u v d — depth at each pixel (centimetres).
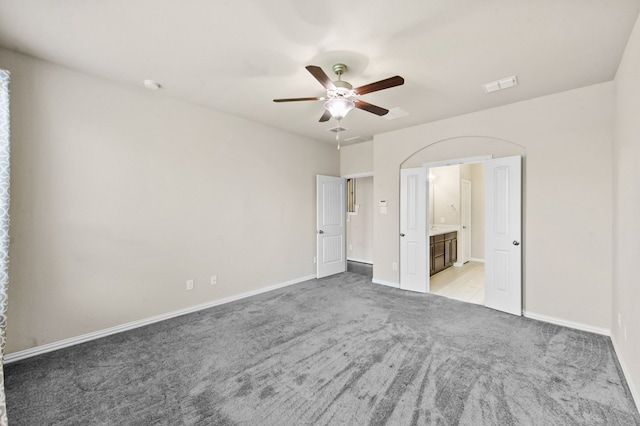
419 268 424
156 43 219
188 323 309
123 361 231
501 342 262
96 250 273
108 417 170
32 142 239
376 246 474
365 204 654
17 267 233
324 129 447
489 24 193
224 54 234
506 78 272
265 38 212
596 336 274
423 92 303
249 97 323
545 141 313
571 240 297
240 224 394
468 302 376
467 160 375
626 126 219
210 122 360
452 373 212
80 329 264
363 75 266
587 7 177
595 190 285
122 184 289
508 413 171
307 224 496
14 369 220
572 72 260
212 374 213
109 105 280
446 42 214
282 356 238
